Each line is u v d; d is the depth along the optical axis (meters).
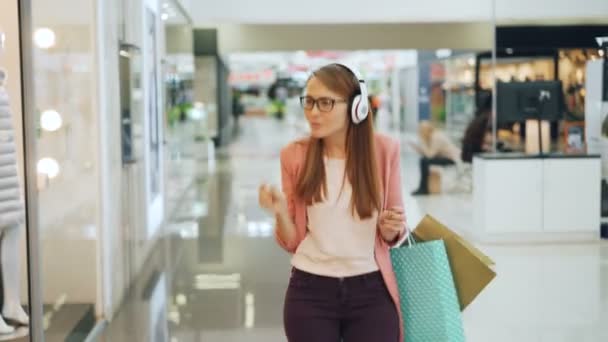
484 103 13.75
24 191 4.71
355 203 2.90
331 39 17.97
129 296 6.98
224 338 5.64
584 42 9.53
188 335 5.74
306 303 2.90
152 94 8.98
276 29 17.97
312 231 2.94
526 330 5.87
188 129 13.38
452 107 16.50
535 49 9.54
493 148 9.63
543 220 9.34
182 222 11.30
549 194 9.34
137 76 7.96
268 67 47.00
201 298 6.86
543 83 9.55
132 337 5.70
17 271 5.18
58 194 5.20
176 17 11.14
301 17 11.72
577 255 8.66
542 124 9.55
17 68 5.30
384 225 2.87
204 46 18.00
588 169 9.33
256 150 24.75
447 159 14.34
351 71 2.94
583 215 9.34
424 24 17.47
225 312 6.38
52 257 5.04
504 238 9.38
